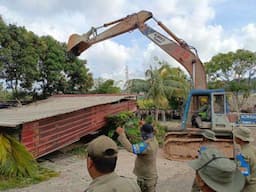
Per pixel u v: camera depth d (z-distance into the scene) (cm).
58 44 2738
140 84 2480
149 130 444
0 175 792
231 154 1019
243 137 381
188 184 793
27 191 724
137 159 444
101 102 1423
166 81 2520
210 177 225
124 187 193
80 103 1405
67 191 730
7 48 2334
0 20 2336
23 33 2461
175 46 1380
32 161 843
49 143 1009
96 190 190
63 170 942
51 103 1517
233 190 221
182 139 1123
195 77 1334
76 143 1398
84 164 1033
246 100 4247
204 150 245
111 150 198
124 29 1473
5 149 804
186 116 1238
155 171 446
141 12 1470
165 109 2612
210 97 1180
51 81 2662
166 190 741
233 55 4188
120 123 1430
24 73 2442
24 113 1081
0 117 955
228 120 1135
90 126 1325
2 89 2731
